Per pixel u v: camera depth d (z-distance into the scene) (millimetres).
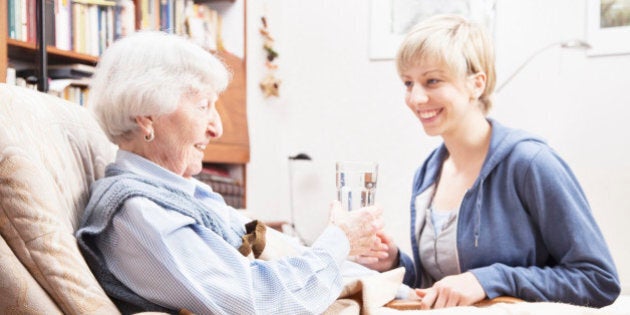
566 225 1234
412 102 1384
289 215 3867
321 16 3775
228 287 826
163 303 849
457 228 1373
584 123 3188
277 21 3846
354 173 1082
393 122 3623
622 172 3117
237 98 3377
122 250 858
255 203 3643
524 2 3281
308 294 883
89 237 880
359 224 1006
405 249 3553
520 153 1295
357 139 3703
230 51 3498
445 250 1412
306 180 3824
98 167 1110
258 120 3705
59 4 2258
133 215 845
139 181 904
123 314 884
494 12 3332
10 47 2105
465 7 3404
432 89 1365
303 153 3713
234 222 1100
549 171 1255
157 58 934
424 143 3551
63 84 2229
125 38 974
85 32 2393
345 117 3729
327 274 922
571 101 3211
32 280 800
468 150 1429
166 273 828
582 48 3086
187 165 997
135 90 917
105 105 949
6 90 936
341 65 3740
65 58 2359
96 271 876
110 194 872
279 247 1123
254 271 861
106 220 854
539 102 3266
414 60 1359
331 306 961
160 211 850
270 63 3795
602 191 3146
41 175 847
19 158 831
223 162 3318
